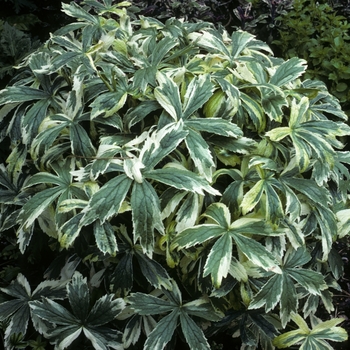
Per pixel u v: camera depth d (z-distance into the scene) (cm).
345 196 196
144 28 217
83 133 171
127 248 173
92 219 150
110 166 159
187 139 160
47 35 414
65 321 171
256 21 365
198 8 353
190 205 162
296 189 174
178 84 178
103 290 189
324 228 177
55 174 180
